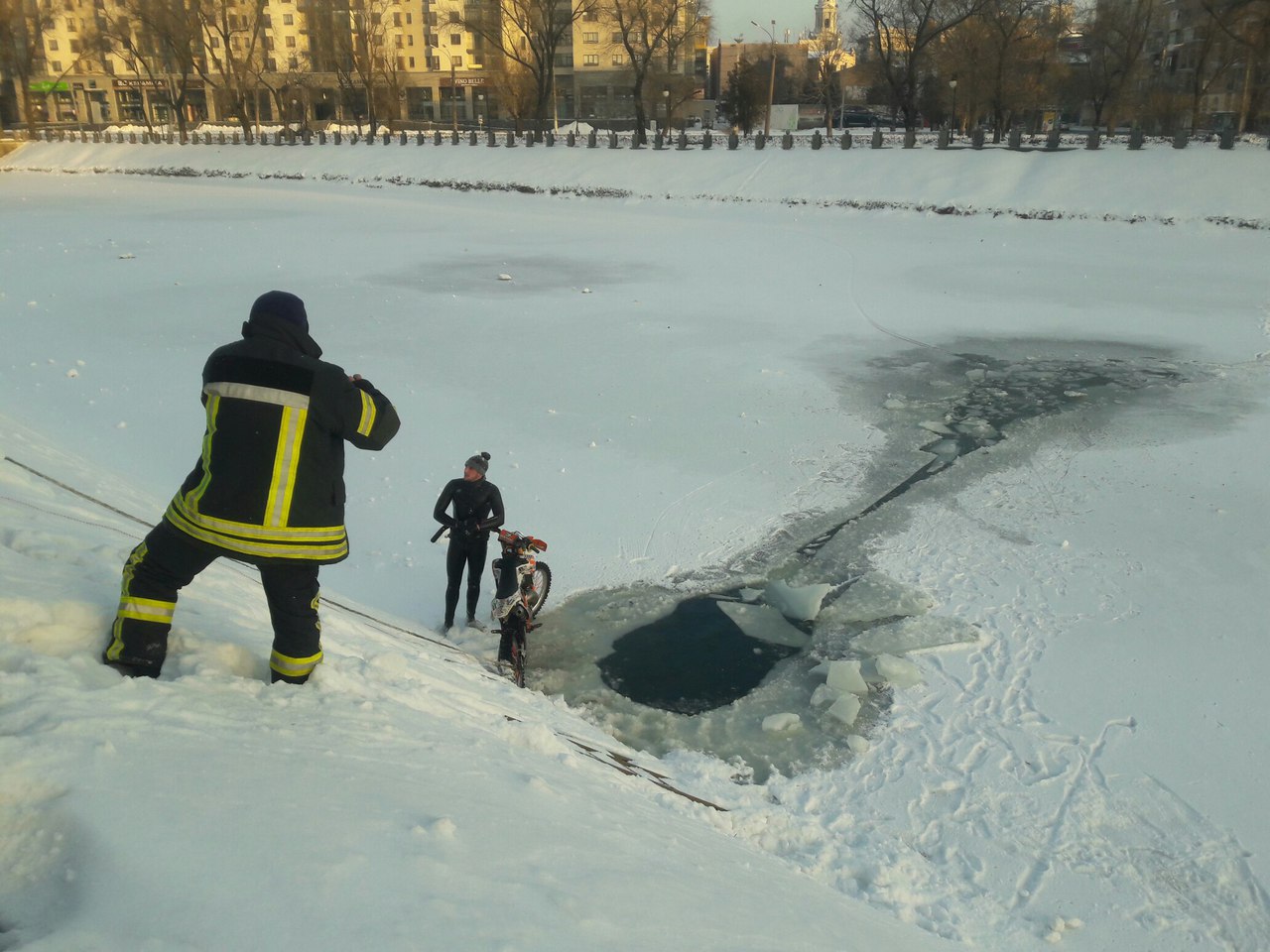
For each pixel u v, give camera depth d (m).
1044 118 80.62
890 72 51.97
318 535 3.30
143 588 3.25
